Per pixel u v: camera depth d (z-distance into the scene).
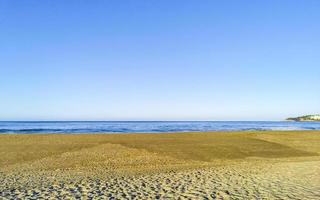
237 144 23.48
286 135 29.08
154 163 16.28
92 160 16.75
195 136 28.11
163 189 9.59
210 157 18.50
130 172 13.41
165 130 55.91
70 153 18.58
